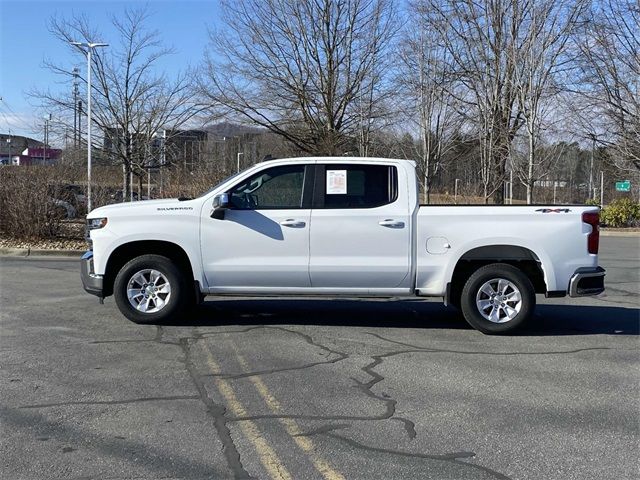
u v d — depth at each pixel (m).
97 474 3.77
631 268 14.78
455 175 38.28
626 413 4.91
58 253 15.04
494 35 22.86
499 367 6.12
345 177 7.45
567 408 5.01
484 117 23.06
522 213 7.33
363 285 7.43
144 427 4.48
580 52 23.84
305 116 26.80
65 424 4.51
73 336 7.04
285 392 5.27
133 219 7.46
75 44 21.98
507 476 3.83
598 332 7.75
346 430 4.48
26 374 5.65
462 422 4.68
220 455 4.05
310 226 7.33
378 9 25.44
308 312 8.66
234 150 30.70
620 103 24.83
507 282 7.44
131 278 7.57
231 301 9.41
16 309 8.51
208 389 5.30
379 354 6.52
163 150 24.91
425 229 7.34
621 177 34.78
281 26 25.92
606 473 3.89
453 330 7.72
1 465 3.87
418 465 3.95
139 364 6.00
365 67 25.78
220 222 7.39
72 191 17.00
